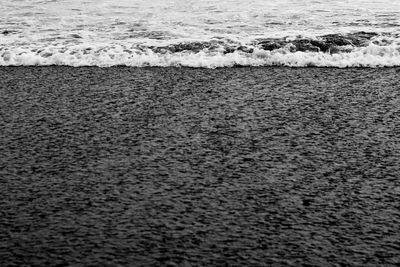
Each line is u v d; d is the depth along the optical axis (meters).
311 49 11.18
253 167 5.42
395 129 6.52
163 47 11.62
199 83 8.98
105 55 11.11
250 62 10.47
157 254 3.86
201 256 3.84
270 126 6.70
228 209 4.54
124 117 7.13
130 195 4.80
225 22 14.80
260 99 7.95
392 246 3.96
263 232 4.16
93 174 5.27
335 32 12.69
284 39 11.94
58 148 6.00
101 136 6.39
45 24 15.09
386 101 7.74
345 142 6.11
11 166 5.50
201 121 6.92
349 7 16.98
